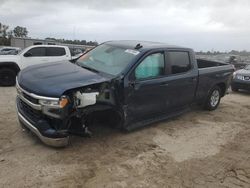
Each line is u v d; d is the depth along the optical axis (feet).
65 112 16.70
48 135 16.90
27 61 43.98
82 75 18.66
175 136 21.90
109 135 20.89
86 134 18.29
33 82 17.78
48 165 16.07
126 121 20.35
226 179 16.11
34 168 15.65
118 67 20.27
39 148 17.95
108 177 15.34
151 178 15.57
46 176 14.98
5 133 19.93
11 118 23.26
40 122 17.11
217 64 32.04
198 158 18.48
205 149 19.98
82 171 15.72
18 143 18.45
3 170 15.23
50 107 16.57
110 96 18.99
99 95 18.52
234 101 36.88
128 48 21.88
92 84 17.69
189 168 17.02
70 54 48.73
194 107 30.81
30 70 19.99
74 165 16.30
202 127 24.54
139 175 15.79
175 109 24.59
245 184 15.74
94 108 18.17
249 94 43.98
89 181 14.83
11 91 36.99
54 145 17.22
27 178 14.66
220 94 30.58
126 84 19.61
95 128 21.91
